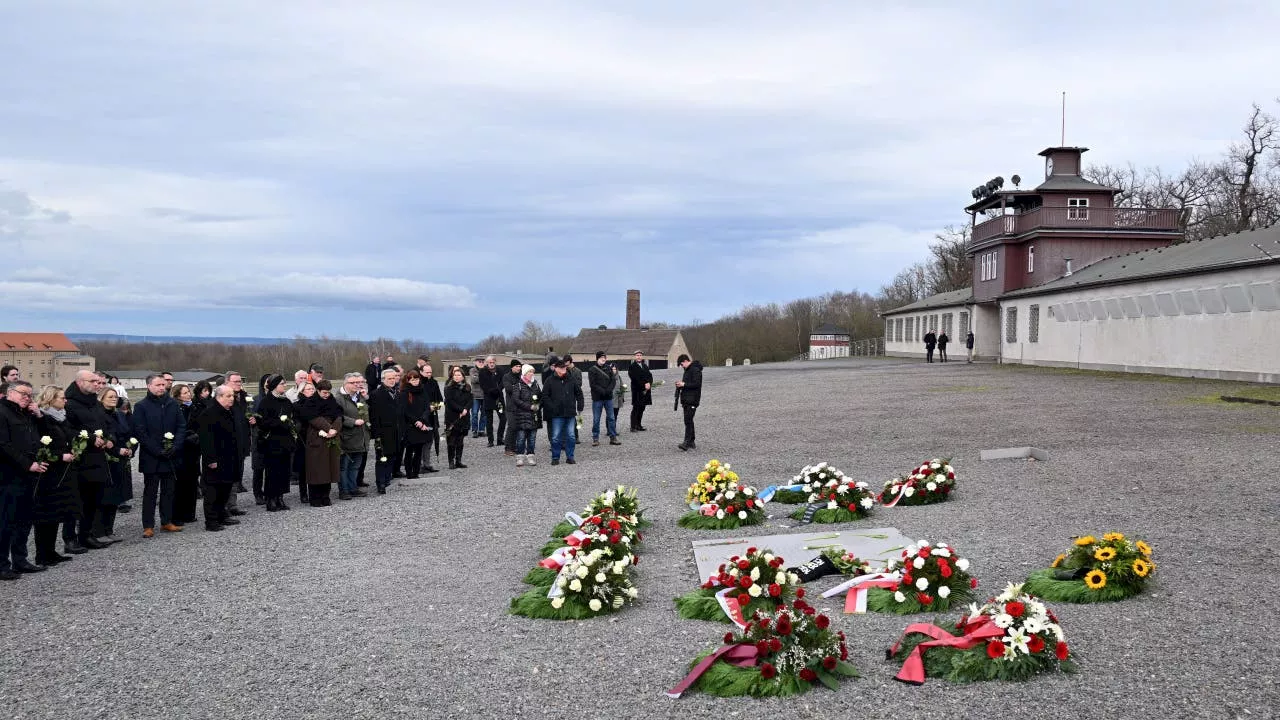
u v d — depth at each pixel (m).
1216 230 59.94
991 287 47.62
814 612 6.09
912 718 5.12
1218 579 7.32
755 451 17.25
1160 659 5.72
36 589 9.20
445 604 7.93
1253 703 5.03
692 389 17.84
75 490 10.42
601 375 19.45
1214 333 26.91
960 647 5.79
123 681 6.39
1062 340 37.78
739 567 7.00
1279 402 19.23
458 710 5.58
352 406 14.09
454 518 11.92
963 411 22.42
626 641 6.70
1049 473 12.77
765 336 121.44
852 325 116.31
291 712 5.69
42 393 10.41
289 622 7.62
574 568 7.46
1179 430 16.62
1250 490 10.81
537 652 6.56
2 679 6.53
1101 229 42.28
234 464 12.09
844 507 10.60
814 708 5.34
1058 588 7.10
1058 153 45.62
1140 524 9.35
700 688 5.73
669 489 13.23
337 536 11.13
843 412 24.17
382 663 6.49
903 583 7.18
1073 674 5.58
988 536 9.16
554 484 14.38
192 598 8.55
